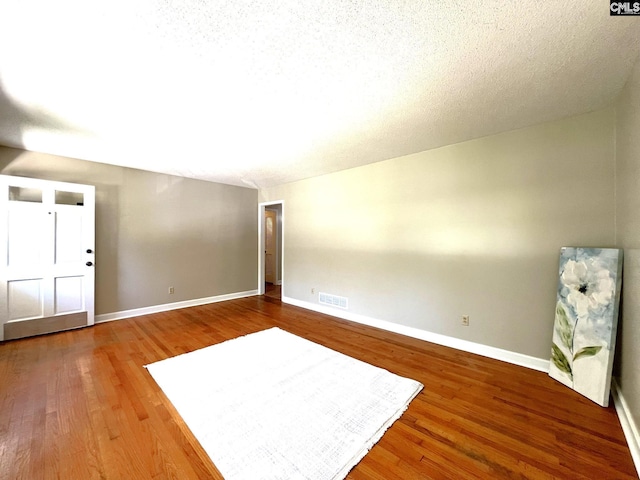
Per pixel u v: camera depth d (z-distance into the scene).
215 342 3.02
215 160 3.58
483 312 2.71
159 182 4.25
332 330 3.46
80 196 3.48
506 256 2.57
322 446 1.50
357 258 3.87
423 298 3.16
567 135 2.26
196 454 1.44
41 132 2.63
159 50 1.49
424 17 1.25
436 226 3.05
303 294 4.68
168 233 4.36
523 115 2.24
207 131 2.62
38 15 1.24
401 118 2.33
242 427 1.65
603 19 1.24
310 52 1.51
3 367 2.39
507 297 2.57
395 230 3.43
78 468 1.34
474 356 2.69
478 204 2.74
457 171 2.90
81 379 2.19
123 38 1.39
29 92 1.91
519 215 2.50
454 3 1.17
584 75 1.69
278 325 3.65
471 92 1.91
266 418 1.73
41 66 1.62
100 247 3.70
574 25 1.28
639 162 1.53
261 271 5.66
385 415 1.77
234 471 1.33
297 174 4.32
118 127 2.52
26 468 1.33
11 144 2.96
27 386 2.08
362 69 1.66
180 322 3.75
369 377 2.25
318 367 2.43
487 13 1.22
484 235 2.71
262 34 1.37
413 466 1.38
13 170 3.08
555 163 2.32
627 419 1.59
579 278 2.08
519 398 1.96
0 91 1.89
